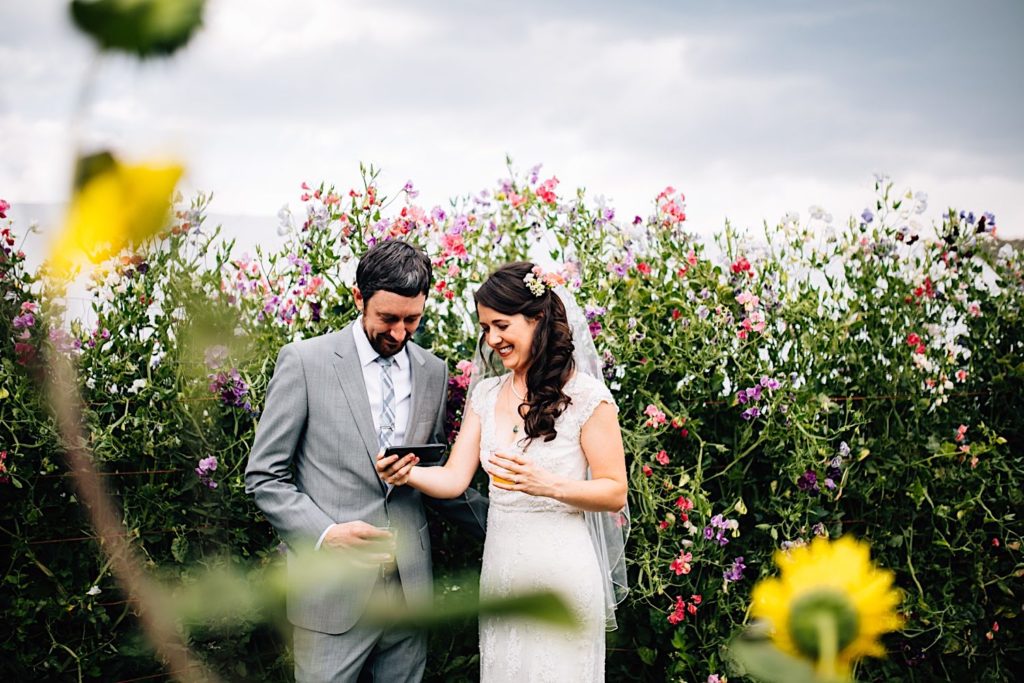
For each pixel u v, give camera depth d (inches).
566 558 108.9
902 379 145.6
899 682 147.8
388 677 106.4
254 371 119.3
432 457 107.7
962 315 152.3
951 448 145.4
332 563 8.8
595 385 114.5
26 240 6.5
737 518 142.6
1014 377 151.4
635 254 136.8
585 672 104.8
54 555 119.8
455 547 134.0
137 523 110.7
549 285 113.5
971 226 146.6
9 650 119.3
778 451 139.6
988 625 153.6
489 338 113.8
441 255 129.5
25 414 108.3
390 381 111.8
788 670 11.5
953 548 149.1
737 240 139.0
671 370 136.2
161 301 11.2
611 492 110.8
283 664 106.0
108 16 6.3
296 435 108.0
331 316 127.2
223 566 9.1
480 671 119.3
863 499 146.9
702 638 137.7
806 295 140.6
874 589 11.8
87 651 121.9
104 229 6.3
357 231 128.8
